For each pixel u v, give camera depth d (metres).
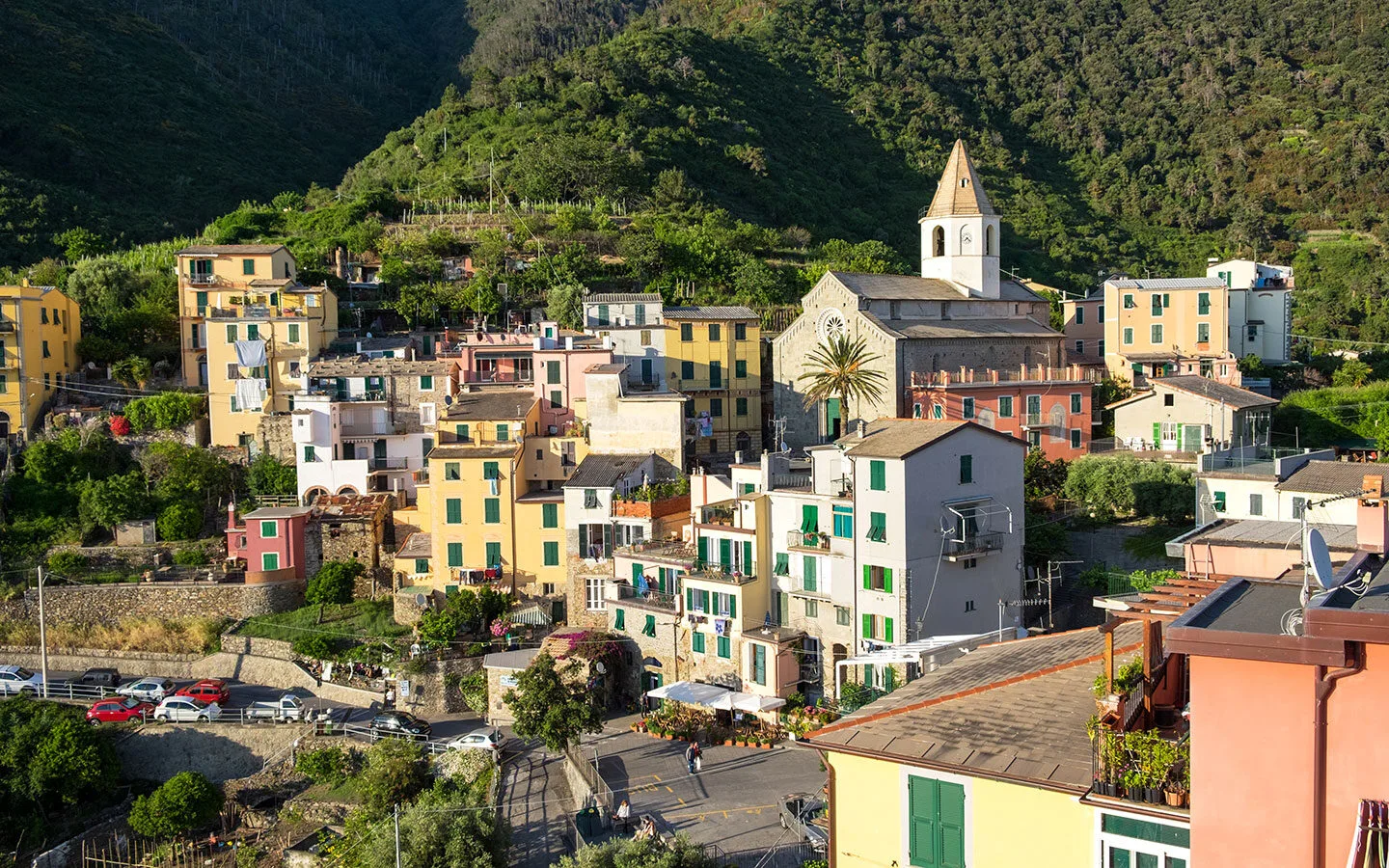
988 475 73.69
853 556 71.12
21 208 182.38
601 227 167.50
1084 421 108.81
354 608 94.38
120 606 96.00
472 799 66.06
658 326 117.25
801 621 74.50
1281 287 141.88
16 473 107.19
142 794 78.75
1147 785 24.05
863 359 108.00
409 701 83.44
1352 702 19.00
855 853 29.27
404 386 110.94
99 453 109.38
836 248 175.75
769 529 76.62
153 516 104.75
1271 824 19.61
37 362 114.88
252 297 122.75
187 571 99.00
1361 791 18.88
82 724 78.62
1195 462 96.06
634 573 82.81
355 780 75.56
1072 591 81.56
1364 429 110.12
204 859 71.25
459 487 92.06
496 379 115.94
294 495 107.31
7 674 87.94
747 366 120.50
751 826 56.31
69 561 98.56
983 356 113.31
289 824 73.12
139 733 81.19
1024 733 27.78
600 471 90.56
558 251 158.75
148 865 71.56
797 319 115.69
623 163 194.25
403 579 94.69
